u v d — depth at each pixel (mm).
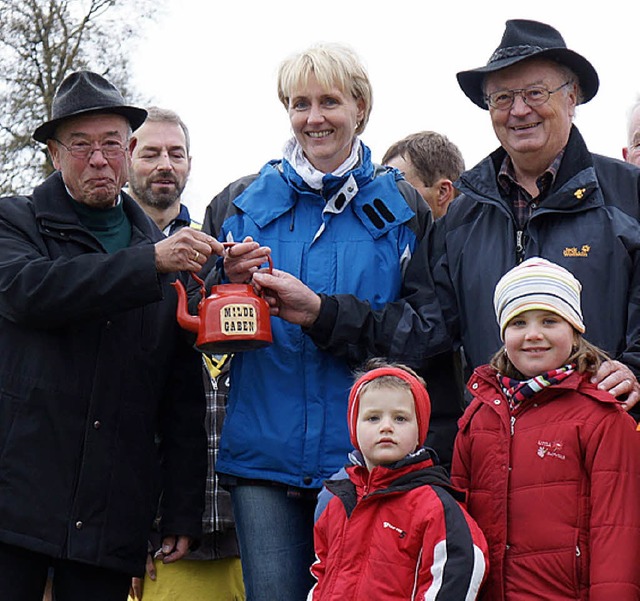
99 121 3715
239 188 4031
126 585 3703
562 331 3176
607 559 2932
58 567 3588
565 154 3596
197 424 3984
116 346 3676
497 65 3559
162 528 3926
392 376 3266
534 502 3068
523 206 3674
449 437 3752
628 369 3203
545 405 3148
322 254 3801
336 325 3619
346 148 3861
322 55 3775
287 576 3627
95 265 3521
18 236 3684
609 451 3016
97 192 3727
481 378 3309
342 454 3650
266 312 3643
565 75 3592
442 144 5121
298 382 3705
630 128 5020
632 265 3441
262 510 3660
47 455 3514
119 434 3648
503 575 3076
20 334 3594
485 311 3580
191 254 3557
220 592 4477
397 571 3062
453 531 3014
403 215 3848
